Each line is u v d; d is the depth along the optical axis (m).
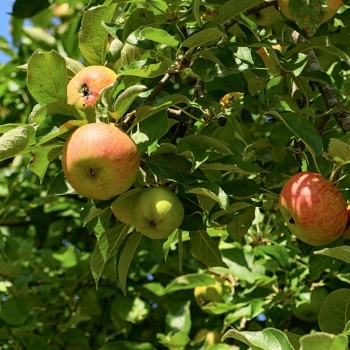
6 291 1.86
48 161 1.16
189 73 1.17
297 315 1.60
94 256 1.21
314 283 1.61
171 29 1.19
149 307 1.83
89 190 1.10
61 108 1.11
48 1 1.72
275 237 1.64
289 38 1.38
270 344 1.03
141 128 1.16
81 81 1.15
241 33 1.36
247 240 1.65
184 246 1.80
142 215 1.13
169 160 1.14
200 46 1.20
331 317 1.11
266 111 1.24
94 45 1.23
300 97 1.36
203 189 1.10
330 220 1.13
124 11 1.35
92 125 1.09
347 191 1.31
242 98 1.28
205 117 1.26
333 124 1.37
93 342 1.88
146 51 1.23
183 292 1.78
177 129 1.32
